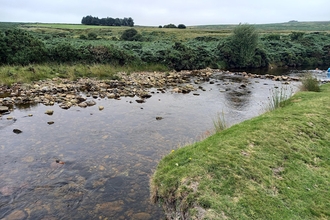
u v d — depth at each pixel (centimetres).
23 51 2055
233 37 3609
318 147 635
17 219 497
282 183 481
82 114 1138
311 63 4025
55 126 980
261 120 786
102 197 564
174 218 447
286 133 679
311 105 952
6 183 612
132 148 812
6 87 1503
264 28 10125
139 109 1255
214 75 2620
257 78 2461
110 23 9512
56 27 6269
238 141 623
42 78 1775
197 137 909
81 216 506
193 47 3506
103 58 2425
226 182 465
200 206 409
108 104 1318
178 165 541
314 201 443
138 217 500
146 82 1939
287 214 402
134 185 609
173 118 1136
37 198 561
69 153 768
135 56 2683
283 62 3909
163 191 491
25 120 1034
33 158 732
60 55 2242
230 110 1298
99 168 686
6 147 791
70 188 598
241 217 384
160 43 3731
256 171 505
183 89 1728
